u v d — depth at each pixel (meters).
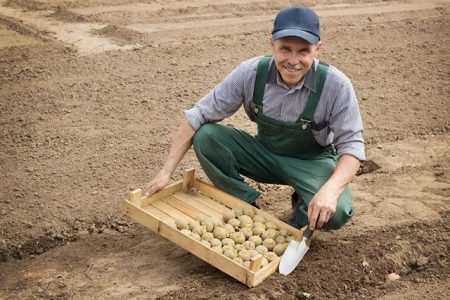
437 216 4.86
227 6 10.19
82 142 5.84
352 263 4.26
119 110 6.50
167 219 4.25
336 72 4.05
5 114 6.33
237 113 6.64
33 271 4.23
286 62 3.89
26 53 7.85
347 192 4.25
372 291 4.07
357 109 4.11
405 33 9.37
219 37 8.74
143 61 7.77
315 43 3.88
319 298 3.96
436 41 9.05
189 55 8.02
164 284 4.07
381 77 7.64
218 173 4.43
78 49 8.07
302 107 4.11
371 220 4.78
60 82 7.09
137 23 9.15
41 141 5.84
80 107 6.53
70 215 4.77
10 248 4.43
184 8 9.94
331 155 4.46
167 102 6.73
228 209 4.45
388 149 5.93
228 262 3.89
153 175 5.36
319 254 4.32
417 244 4.49
